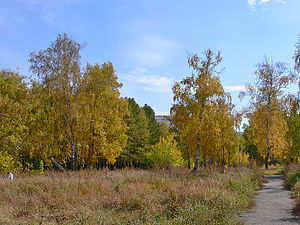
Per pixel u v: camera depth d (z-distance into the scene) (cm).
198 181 1198
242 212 803
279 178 2153
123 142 2717
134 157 4244
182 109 2297
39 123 2478
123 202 872
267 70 3309
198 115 2239
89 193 1070
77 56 2266
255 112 3381
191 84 2312
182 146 3597
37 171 2227
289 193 1217
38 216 783
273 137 3359
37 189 1138
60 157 2662
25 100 2522
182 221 610
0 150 2264
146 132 5144
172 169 1659
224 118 2303
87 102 2427
